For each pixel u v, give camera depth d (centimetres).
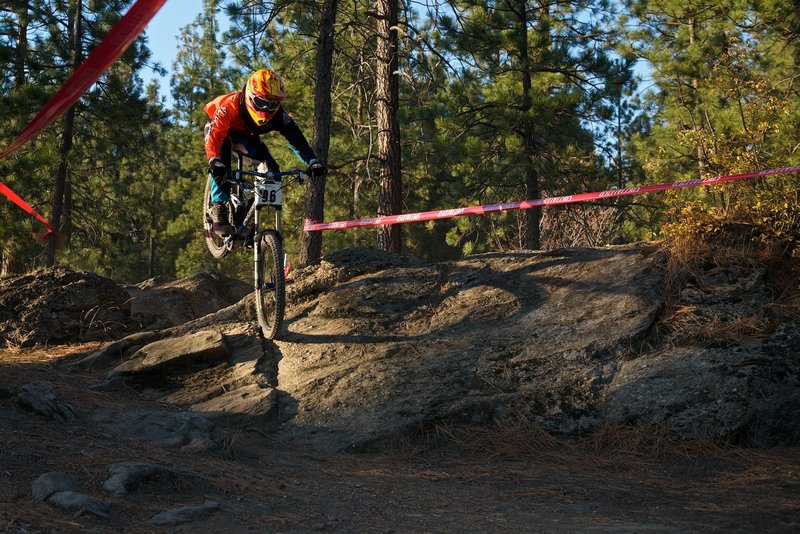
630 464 428
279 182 549
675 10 1877
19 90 1706
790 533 307
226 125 548
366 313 610
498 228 2153
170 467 343
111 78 2045
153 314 785
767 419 445
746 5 1688
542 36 1641
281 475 387
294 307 648
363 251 704
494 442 463
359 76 1480
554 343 527
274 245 559
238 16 1395
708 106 1498
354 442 468
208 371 565
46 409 404
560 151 1736
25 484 299
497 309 581
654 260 589
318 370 546
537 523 323
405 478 408
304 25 1384
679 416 453
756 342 488
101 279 757
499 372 512
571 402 482
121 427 416
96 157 2258
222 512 303
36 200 1948
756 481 391
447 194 2117
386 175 1459
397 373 524
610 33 1850
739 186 628
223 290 1036
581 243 2141
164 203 3212
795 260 562
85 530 262
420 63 1403
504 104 1577
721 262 569
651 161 976
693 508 349
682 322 523
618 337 516
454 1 1484
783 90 1593
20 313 710
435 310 602
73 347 686
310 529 296
